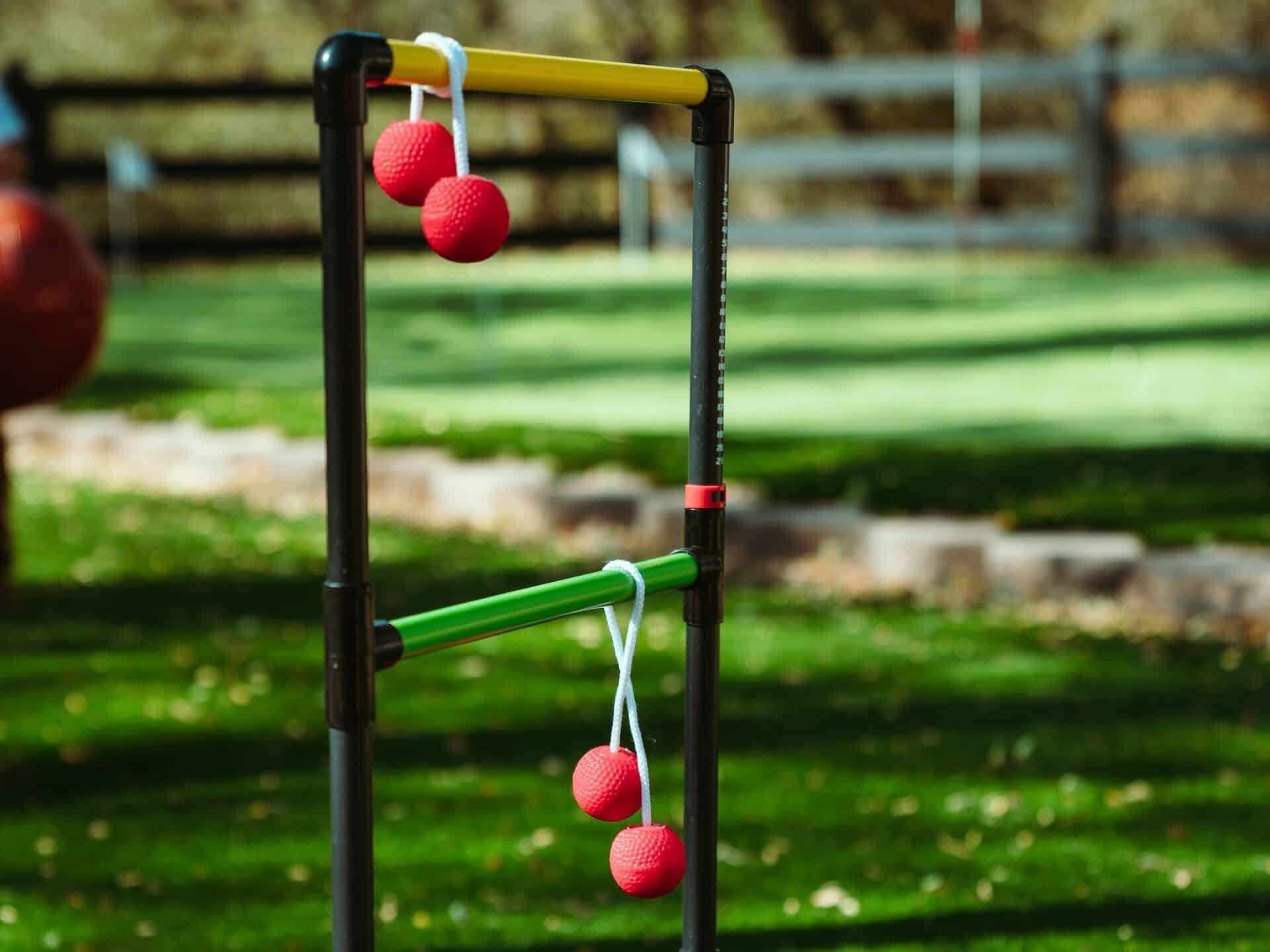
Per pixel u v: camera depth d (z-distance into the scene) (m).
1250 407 11.67
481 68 2.82
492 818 5.79
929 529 8.77
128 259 22.97
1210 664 7.38
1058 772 6.13
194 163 23.02
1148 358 14.00
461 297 18.78
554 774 6.19
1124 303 17.14
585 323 16.70
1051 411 11.67
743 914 5.01
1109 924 4.92
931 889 5.17
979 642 7.73
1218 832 5.57
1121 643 7.69
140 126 27.03
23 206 7.03
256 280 21.98
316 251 23.53
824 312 16.98
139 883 5.28
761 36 28.81
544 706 6.94
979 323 16.08
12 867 5.40
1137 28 27.70
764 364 14.02
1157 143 22.17
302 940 4.89
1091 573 8.29
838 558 8.89
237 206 26.64
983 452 10.05
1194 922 4.93
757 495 9.55
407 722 6.74
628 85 3.12
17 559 9.39
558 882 5.28
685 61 28.98
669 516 9.50
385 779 6.13
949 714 6.77
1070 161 22.44
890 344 14.93
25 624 8.12
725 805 5.86
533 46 28.77
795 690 7.09
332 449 2.63
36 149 22.52
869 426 11.20
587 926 4.95
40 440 12.02
